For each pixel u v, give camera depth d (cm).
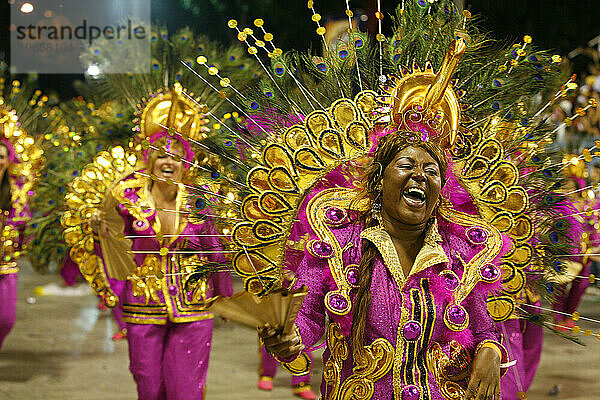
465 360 357
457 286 346
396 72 407
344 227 353
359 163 369
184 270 602
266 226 370
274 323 315
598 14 1296
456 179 381
